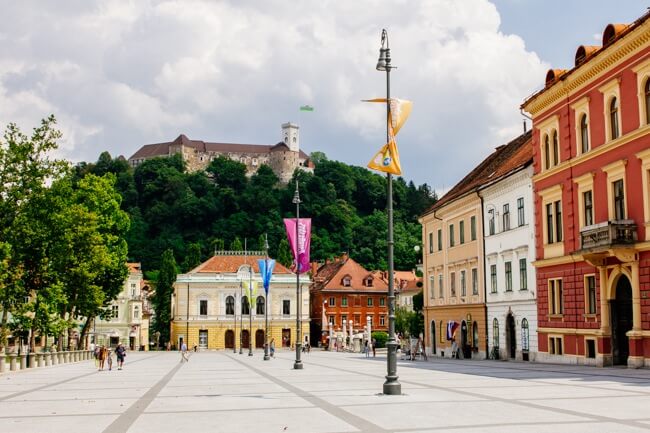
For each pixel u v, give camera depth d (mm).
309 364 51531
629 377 28734
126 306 136375
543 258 45688
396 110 23891
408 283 146125
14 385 32094
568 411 17094
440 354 67250
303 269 45375
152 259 195000
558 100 43562
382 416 16922
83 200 68125
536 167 46875
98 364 53156
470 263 59906
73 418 17891
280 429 15047
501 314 53344
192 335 121000
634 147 35250
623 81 36375
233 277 123125
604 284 37625
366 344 78188
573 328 41406
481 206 57406
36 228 48531
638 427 14234
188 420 17000
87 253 59469
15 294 48906
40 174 47562
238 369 45625
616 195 37312
